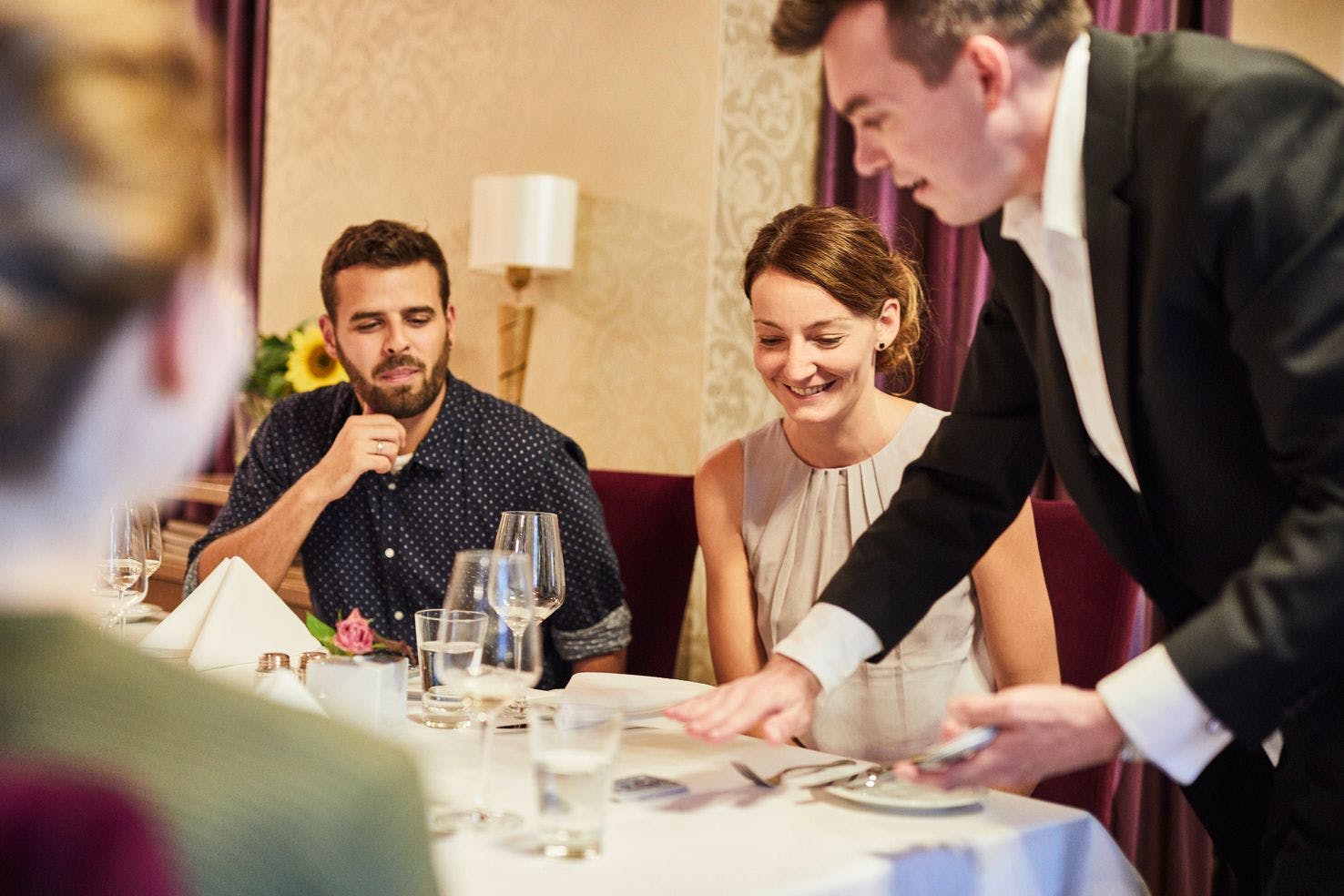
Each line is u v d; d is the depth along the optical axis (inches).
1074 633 79.0
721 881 38.7
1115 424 48.0
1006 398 57.9
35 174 15.3
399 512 92.5
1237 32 128.6
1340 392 38.9
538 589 61.8
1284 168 40.1
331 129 174.2
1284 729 46.9
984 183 46.5
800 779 50.6
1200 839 118.6
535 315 147.6
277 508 87.4
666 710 50.7
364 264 90.0
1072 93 45.1
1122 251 44.2
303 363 123.7
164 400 17.3
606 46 140.7
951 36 43.2
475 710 59.9
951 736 42.1
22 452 16.0
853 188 131.9
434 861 19.1
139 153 16.1
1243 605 40.4
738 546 81.0
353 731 19.0
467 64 156.4
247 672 61.1
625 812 46.2
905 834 44.5
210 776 16.8
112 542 65.7
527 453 92.0
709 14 130.4
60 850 12.8
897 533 56.8
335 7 173.8
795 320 74.3
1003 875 44.5
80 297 15.7
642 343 136.9
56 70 15.6
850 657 53.7
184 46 17.2
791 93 133.7
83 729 16.4
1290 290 39.6
